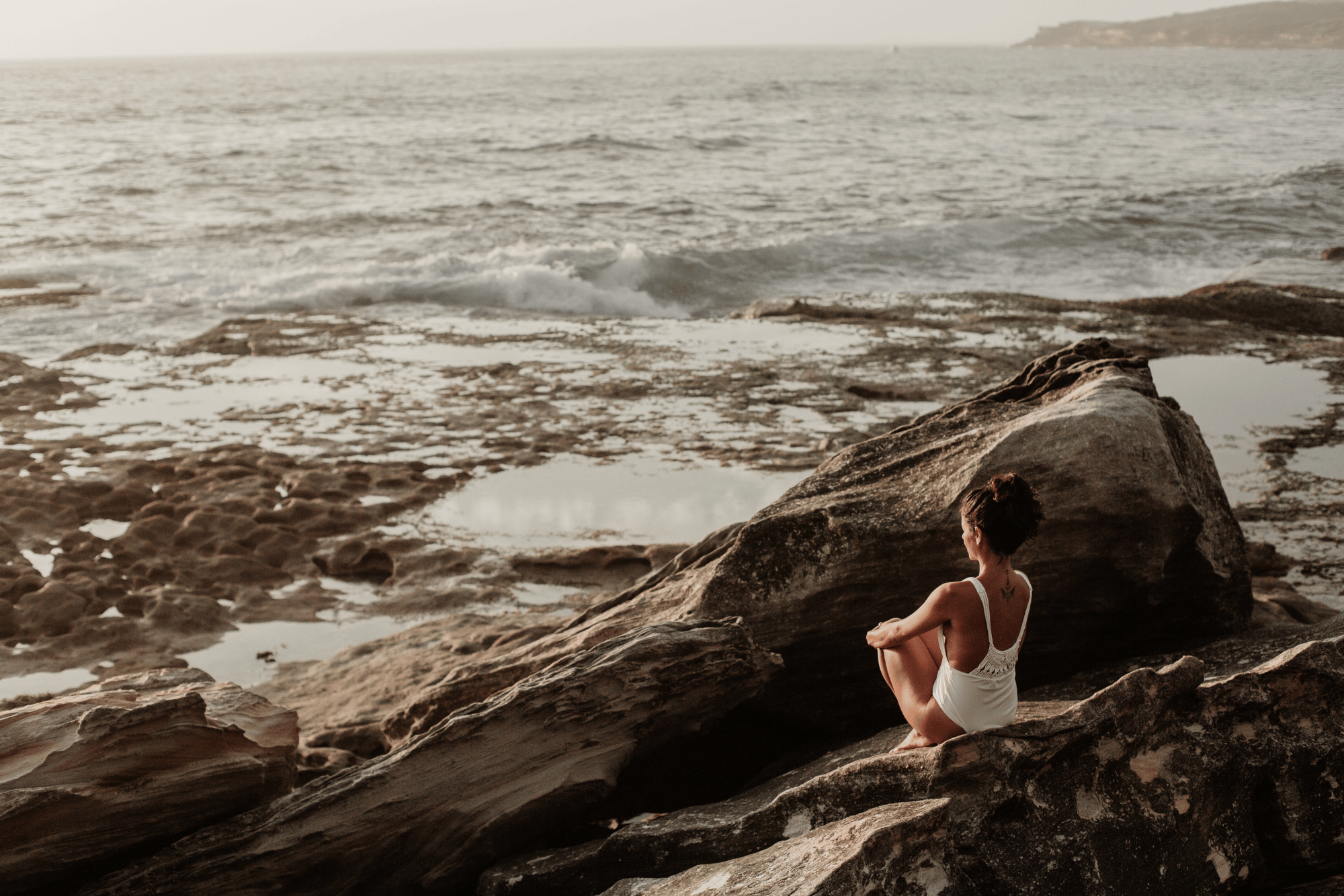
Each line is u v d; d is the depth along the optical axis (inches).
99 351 670.5
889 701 239.6
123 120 2513.5
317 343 699.4
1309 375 612.4
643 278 912.3
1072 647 239.5
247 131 2170.3
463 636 318.7
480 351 683.4
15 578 361.1
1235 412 541.3
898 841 136.1
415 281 862.5
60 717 171.3
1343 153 1872.5
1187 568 233.1
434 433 521.3
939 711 163.3
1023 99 3587.6
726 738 241.9
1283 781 161.5
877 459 259.3
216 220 1164.5
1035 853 147.0
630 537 406.0
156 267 932.6
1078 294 922.7
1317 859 159.3
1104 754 155.3
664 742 211.8
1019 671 243.6
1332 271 950.4
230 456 475.2
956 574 229.1
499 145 1883.6
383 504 433.7
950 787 153.6
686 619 226.8
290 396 581.0
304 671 312.8
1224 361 644.1
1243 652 221.6
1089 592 231.6
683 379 611.8
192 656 324.5
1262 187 1403.8
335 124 2367.1
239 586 370.6
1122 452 223.9
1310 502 422.3
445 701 243.4
